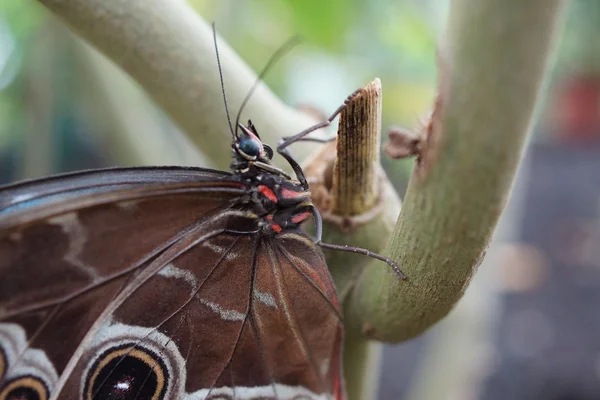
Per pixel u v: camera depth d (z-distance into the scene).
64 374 0.15
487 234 0.13
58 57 0.19
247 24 0.21
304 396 0.16
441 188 0.13
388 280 0.14
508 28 0.12
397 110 0.26
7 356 0.15
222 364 0.16
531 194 0.51
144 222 0.15
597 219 0.46
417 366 0.32
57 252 0.15
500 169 0.13
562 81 0.62
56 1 0.14
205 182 0.15
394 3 0.23
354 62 0.24
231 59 0.15
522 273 0.39
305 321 0.16
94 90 0.18
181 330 0.16
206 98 0.15
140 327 0.16
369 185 0.15
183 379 0.16
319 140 0.15
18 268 0.15
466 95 0.13
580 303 0.36
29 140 0.20
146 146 0.19
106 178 0.15
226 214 0.16
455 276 0.13
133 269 0.15
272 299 0.16
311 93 0.26
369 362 0.15
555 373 0.30
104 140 0.20
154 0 0.15
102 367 0.15
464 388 0.20
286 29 0.21
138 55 0.15
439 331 0.19
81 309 0.15
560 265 0.40
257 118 0.15
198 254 0.16
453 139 0.13
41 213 0.15
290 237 0.15
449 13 0.13
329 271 0.15
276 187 0.15
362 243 0.15
